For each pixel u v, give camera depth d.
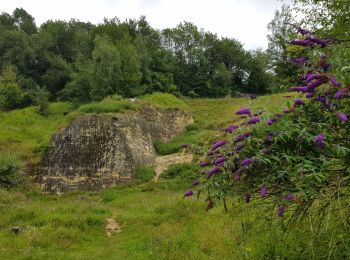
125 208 16.23
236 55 61.03
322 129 3.56
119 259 9.42
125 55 41.66
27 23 72.69
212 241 9.25
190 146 4.66
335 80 3.44
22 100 44.22
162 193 20.05
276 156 3.55
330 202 3.66
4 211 13.60
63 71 52.88
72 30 61.41
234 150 3.73
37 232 11.36
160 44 59.44
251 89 60.47
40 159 23.27
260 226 5.80
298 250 5.01
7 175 20.89
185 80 55.94
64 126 25.72
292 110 3.78
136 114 30.45
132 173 24.00
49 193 21.98
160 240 10.30
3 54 56.06
